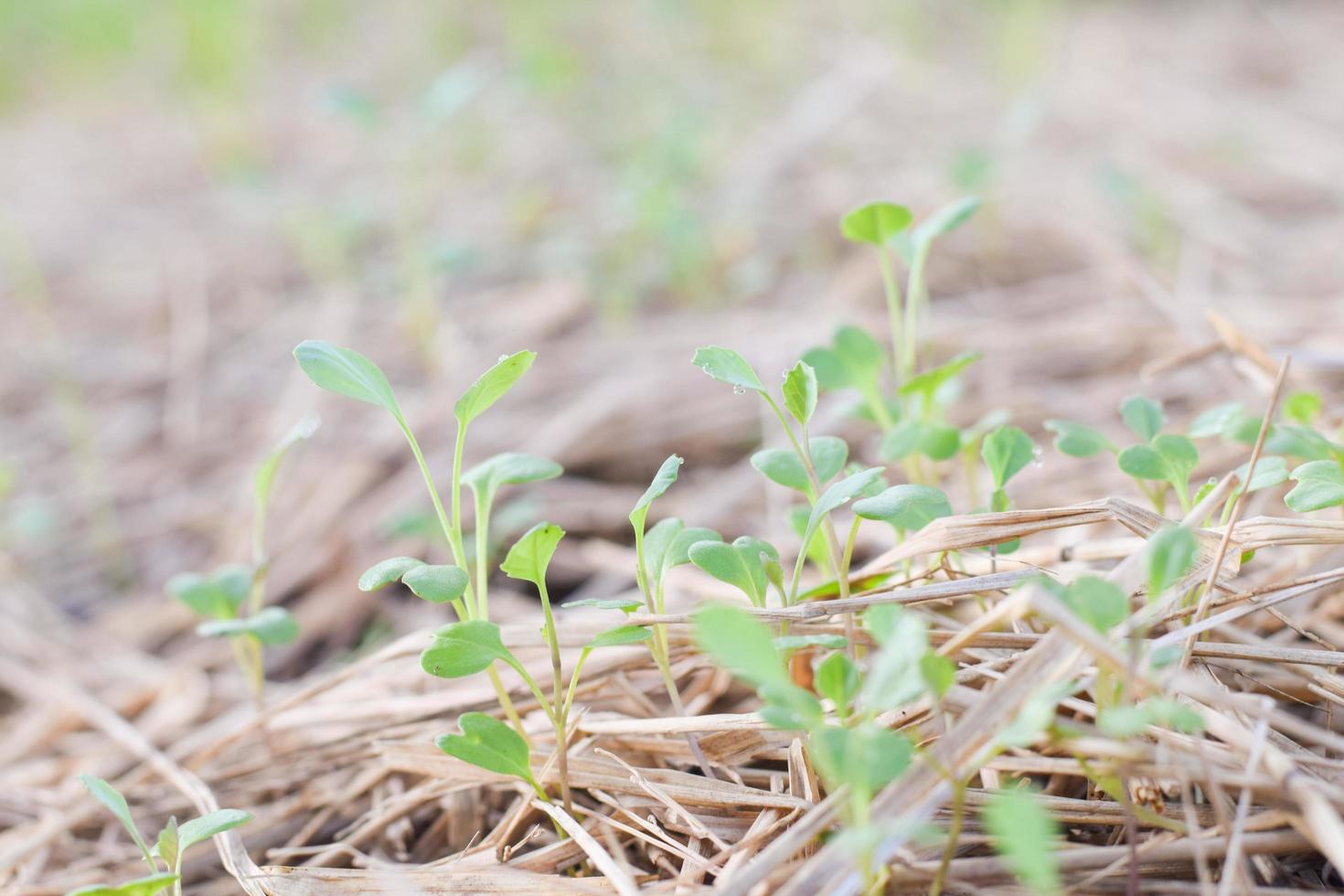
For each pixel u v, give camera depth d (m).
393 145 1.30
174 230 1.19
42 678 0.61
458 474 0.47
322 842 0.51
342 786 0.52
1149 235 0.90
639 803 0.48
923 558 0.51
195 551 0.71
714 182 1.12
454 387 0.80
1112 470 0.60
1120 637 0.44
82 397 0.89
